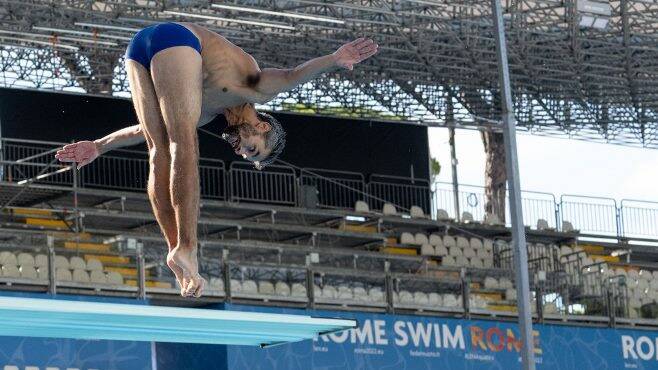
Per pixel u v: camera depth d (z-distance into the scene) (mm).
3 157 71625
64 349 56406
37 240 68000
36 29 70812
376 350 65438
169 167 14867
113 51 77812
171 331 16156
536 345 70250
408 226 83312
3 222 71375
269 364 61781
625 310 74000
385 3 71750
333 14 71875
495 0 50094
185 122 14242
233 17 70125
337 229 79938
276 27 70438
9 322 15102
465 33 75562
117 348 57938
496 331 69438
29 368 55344
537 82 83312
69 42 74938
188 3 68188
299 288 66312
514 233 48656
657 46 79438
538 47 77688
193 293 14508
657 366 73625
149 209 76562
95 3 72938
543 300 71750
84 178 75375
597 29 78000
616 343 72750
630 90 85000
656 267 87250
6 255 59844
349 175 84812
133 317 14844
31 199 72625
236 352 61062
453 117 86312
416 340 66812
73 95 77562
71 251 62156
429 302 69500
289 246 71875
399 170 86000
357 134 85312
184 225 14375
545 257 77500
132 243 65500
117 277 62969
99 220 73250
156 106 14594
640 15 76188
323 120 84562
